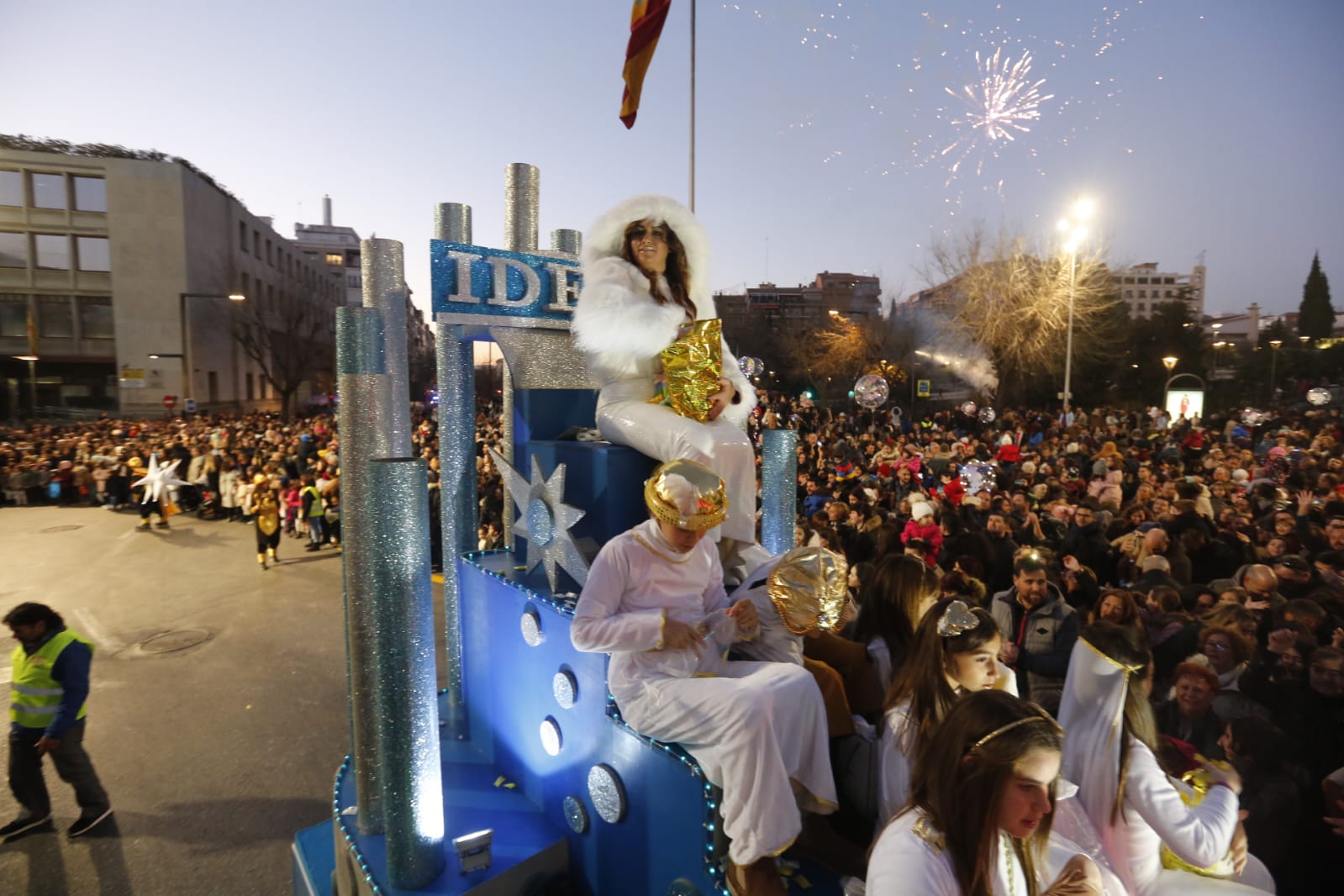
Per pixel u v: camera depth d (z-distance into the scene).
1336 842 3.12
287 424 28.75
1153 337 38.88
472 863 2.63
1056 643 4.31
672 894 2.23
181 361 37.69
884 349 36.28
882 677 2.46
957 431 20.48
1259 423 19.22
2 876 4.34
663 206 3.12
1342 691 3.29
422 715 2.59
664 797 2.26
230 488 16.16
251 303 41.78
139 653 8.00
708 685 2.07
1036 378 33.72
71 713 4.59
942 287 34.78
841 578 2.22
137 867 4.41
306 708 6.62
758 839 1.90
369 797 2.91
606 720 2.54
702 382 2.78
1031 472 10.80
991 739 1.47
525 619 2.98
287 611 9.49
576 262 3.72
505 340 3.42
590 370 3.23
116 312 36.78
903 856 1.53
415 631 2.56
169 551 13.12
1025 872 1.62
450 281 3.20
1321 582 4.98
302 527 14.09
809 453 12.84
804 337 39.81
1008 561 5.91
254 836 4.70
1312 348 40.12
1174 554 5.96
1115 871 2.22
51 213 36.25
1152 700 4.04
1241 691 3.64
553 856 2.78
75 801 5.13
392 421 2.87
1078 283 31.48
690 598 2.35
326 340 57.50
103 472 18.30
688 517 2.20
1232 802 2.21
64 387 38.16
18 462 19.94
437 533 10.63
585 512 2.83
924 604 2.46
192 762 5.64
